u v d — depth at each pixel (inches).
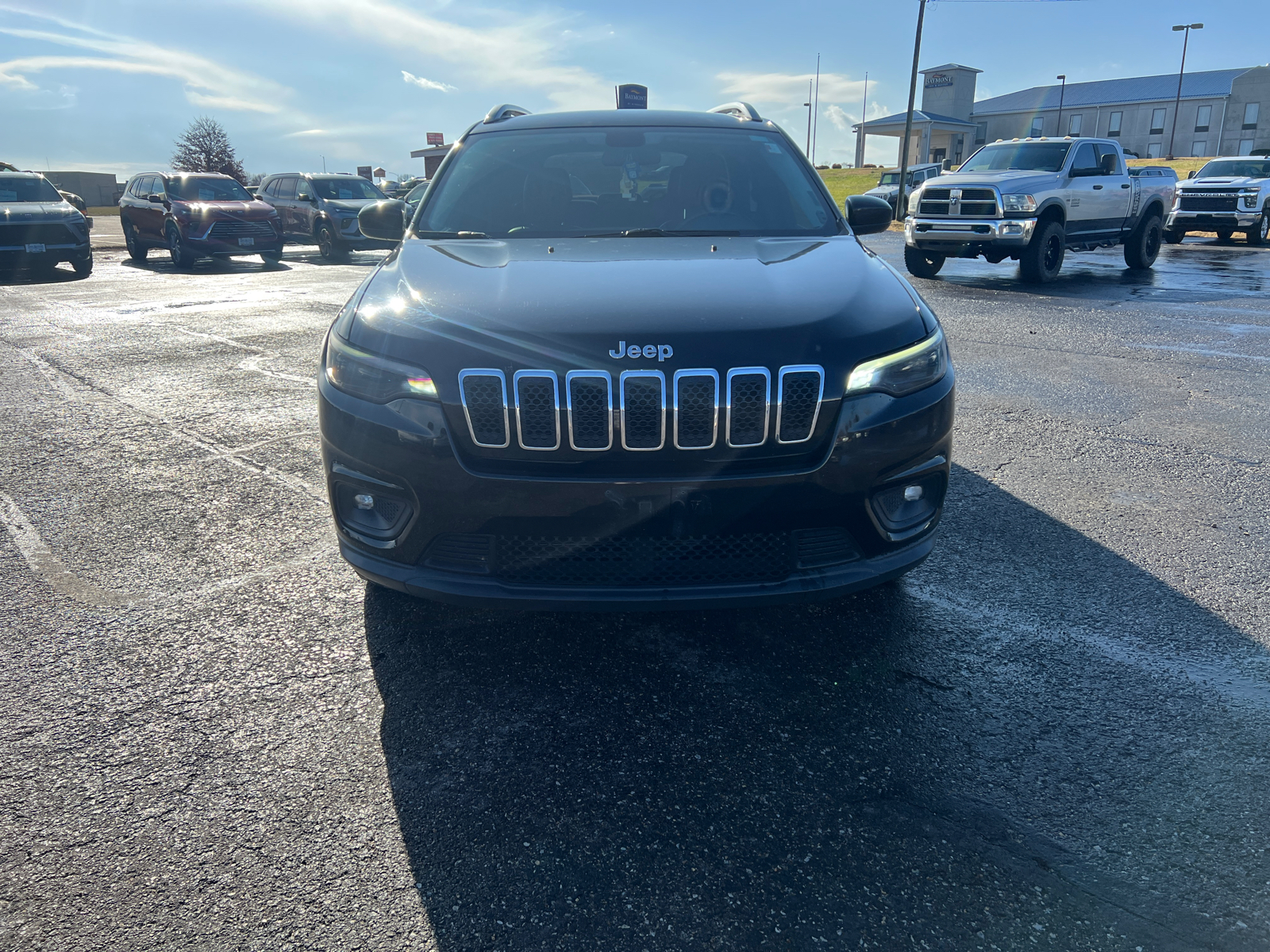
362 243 725.9
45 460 181.3
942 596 122.6
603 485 89.9
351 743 91.0
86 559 134.5
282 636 112.1
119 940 67.0
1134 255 567.8
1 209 539.2
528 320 95.0
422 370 93.4
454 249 123.7
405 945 66.6
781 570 96.3
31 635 112.5
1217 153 2815.0
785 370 91.3
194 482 168.4
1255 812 80.8
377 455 95.2
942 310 387.5
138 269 640.4
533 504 91.0
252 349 302.5
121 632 113.0
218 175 688.4
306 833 78.3
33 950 66.1
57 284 525.7
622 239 127.9
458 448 92.2
